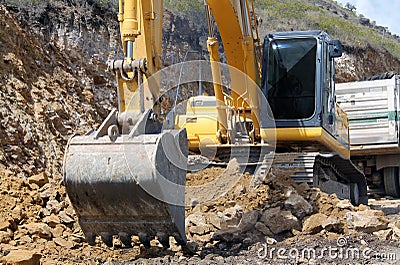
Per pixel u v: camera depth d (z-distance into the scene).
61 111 12.41
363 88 16.72
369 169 17.86
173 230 5.54
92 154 5.35
